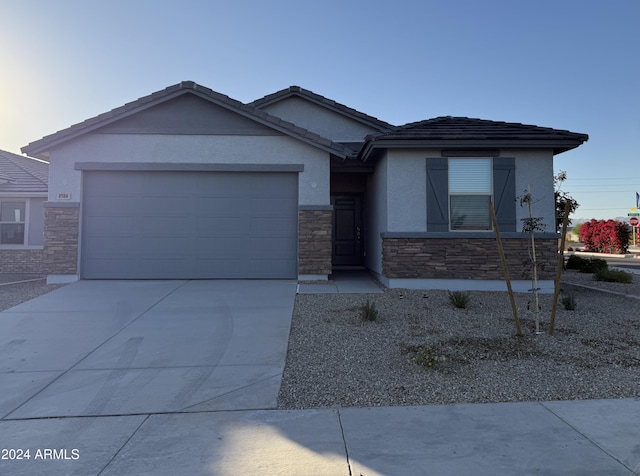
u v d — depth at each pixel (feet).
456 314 24.61
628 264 69.41
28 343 19.83
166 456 10.70
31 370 16.79
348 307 26.23
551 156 33.35
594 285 37.40
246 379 15.85
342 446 11.14
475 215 33.37
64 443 11.42
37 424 12.57
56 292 29.89
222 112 35.19
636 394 14.21
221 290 30.83
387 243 33.04
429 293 30.66
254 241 35.40
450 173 33.50
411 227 33.24
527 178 33.30
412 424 12.33
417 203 33.35
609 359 17.30
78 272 34.04
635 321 23.18
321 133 49.11
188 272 34.96
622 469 9.96
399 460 10.43
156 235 34.88
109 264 34.58
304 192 35.24
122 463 10.39
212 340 20.25
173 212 35.01
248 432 11.97
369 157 37.40
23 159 64.49
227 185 35.40
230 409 13.51
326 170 35.37
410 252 32.76
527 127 34.65
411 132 33.35
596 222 107.55
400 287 32.65
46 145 33.81
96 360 17.84
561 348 18.61
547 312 25.32
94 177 34.73
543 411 13.05
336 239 48.39
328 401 13.99
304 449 11.01
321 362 17.39
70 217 33.99
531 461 10.32
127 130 34.58
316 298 28.68
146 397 14.42
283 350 18.86
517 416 12.74
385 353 18.20
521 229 32.96
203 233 35.17
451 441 11.32
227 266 35.19
